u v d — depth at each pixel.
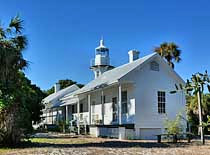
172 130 20.50
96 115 29.58
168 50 40.91
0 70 14.30
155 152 12.74
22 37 15.71
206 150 13.67
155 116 24.72
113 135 23.73
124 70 26.34
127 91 25.17
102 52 40.59
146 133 24.08
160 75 25.59
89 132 28.80
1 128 14.42
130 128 23.48
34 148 13.86
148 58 24.78
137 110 24.03
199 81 5.41
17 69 15.37
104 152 12.45
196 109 25.12
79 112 32.25
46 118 48.72
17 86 15.61
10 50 14.56
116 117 26.39
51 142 17.94
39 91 39.06
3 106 14.27
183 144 16.95
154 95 25.02
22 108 15.53
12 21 15.32
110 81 25.34
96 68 40.50
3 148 13.85
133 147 14.84
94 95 30.78
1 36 14.90
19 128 15.16
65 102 38.16
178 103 25.97
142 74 24.70
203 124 5.48
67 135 27.45
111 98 27.47
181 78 25.94
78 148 13.98
